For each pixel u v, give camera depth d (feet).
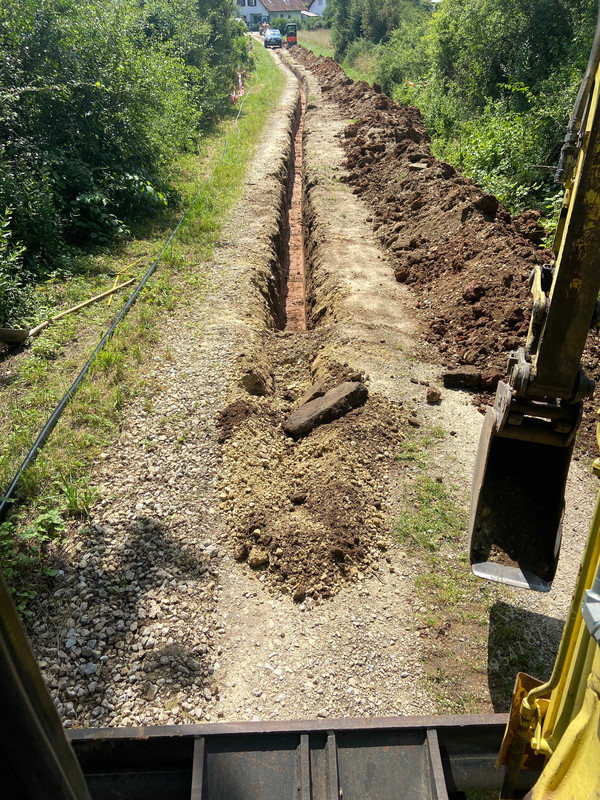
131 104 39.27
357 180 47.03
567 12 47.91
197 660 12.30
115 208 36.73
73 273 29.50
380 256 33.63
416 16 100.53
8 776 3.39
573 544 15.31
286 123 70.23
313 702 11.55
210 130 63.05
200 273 30.81
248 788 8.55
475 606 13.57
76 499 15.71
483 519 11.87
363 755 8.86
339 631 12.93
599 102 7.67
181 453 17.95
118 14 41.91
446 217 32.07
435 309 26.58
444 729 9.00
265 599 13.67
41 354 22.59
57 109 35.40
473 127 47.78
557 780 6.26
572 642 6.76
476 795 10.32
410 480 17.04
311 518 15.60
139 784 8.84
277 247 37.58
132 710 11.35
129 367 22.11
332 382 21.57
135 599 13.53
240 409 19.48
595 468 6.18
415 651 12.57
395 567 14.48
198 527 15.46
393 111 65.36
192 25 69.31
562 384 9.44
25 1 33.88
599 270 8.50
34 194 29.25
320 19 213.66
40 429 18.60
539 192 37.14
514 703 7.84
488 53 53.21
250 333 25.08
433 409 20.07
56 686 11.70
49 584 13.80
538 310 9.16
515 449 11.98
